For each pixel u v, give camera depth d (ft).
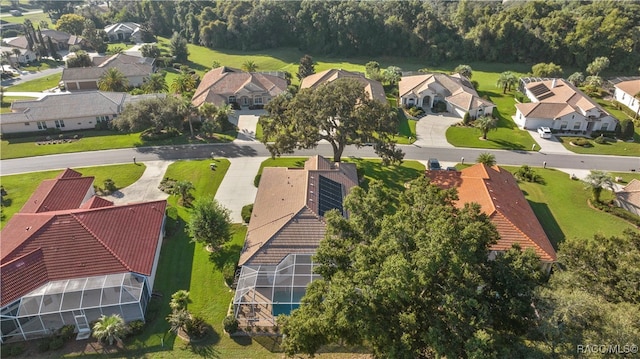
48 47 460.55
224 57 479.41
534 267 98.43
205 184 204.23
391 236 98.12
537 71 374.63
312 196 157.69
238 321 128.26
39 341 124.47
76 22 520.83
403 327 93.04
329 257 108.58
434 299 95.86
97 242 140.36
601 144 248.32
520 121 274.16
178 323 121.80
